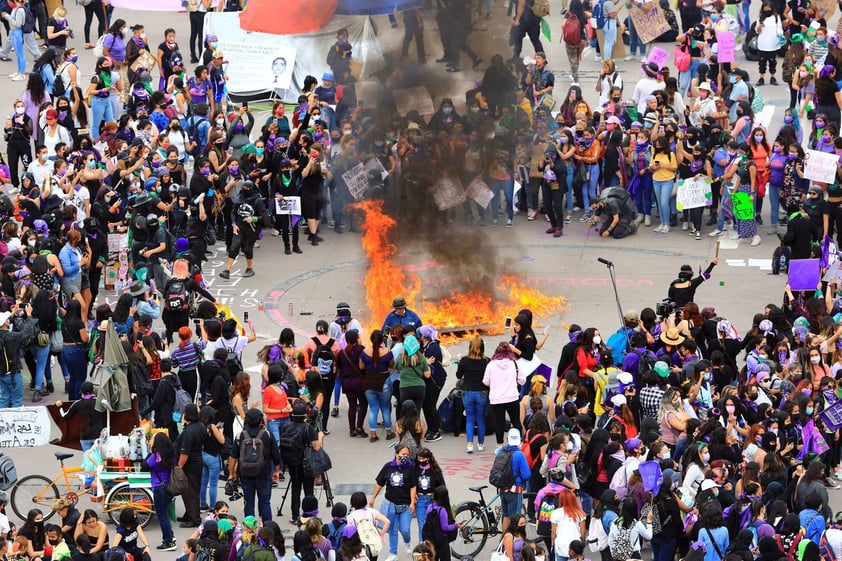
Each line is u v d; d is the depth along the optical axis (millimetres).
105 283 82875
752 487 54844
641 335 66250
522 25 102375
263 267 87438
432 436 67625
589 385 65812
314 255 89312
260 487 58500
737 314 79750
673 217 92688
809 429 61750
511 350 66062
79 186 84938
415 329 67562
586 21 113750
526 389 66375
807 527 54219
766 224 92562
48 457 65562
